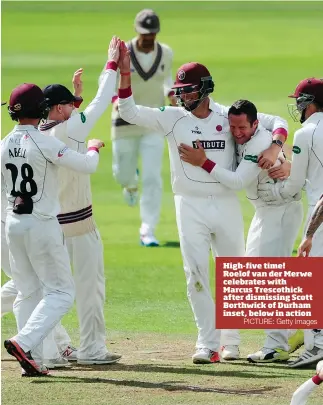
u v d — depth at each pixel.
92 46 112.38
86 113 29.33
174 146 30.91
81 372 29.52
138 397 26.56
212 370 29.73
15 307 29.08
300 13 135.00
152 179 48.62
